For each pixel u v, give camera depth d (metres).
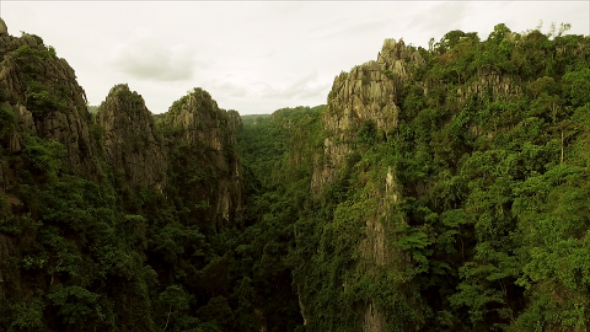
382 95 63.94
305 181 71.44
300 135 84.94
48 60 46.59
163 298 49.94
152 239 59.00
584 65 53.88
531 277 30.16
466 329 37.75
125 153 62.59
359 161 58.00
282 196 80.69
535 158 41.03
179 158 78.88
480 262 38.66
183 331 49.38
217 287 62.47
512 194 39.91
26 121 37.84
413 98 60.66
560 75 54.69
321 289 52.00
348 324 44.56
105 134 59.44
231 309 59.53
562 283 27.77
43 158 34.78
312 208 64.81
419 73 65.38
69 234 34.81
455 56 66.50
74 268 32.12
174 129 81.62
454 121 53.19
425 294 41.62
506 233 39.47
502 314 34.56
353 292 43.53
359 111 64.31
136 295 40.75
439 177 48.06
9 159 32.09
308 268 58.28
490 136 49.94
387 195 44.94
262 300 62.91
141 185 64.50
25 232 30.17
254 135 164.62
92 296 31.47
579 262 25.73
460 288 38.03
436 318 38.97
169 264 58.78
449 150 51.53
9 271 27.48
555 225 30.56
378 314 40.53
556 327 28.38
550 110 46.47
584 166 34.97
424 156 52.00
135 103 68.56
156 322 46.34
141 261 48.34
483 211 41.34
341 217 51.44
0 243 27.61
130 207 58.12
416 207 44.38
